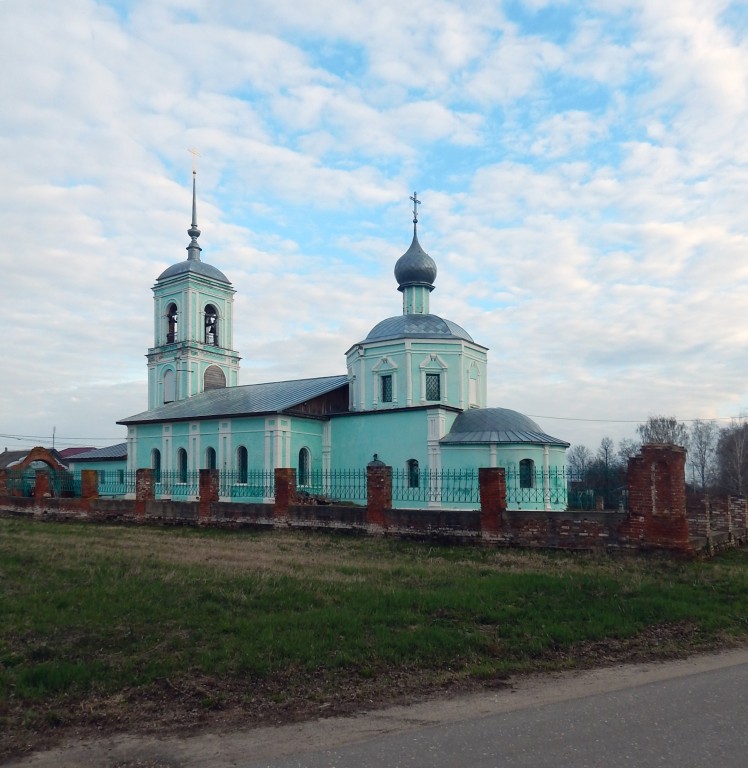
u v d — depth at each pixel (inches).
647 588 457.1
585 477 831.1
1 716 254.4
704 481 3176.7
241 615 386.9
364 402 1473.9
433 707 264.4
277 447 1418.6
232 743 232.5
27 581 485.1
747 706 257.8
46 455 1943.9
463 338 1451.8
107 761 220.7
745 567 555.2
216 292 1926.7
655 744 220.8
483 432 1291.8
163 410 1732.3
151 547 684.1
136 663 306.8
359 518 755.4
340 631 355.3
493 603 415.2
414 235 1609.3
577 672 310.0
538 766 205.5
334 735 237.5
